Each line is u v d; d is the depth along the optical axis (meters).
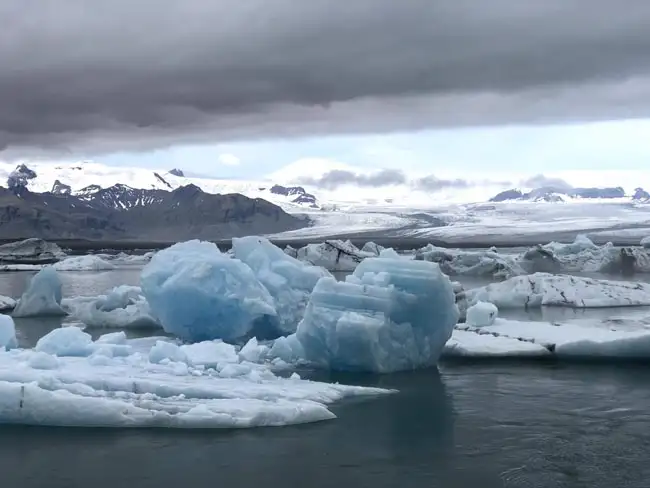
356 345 22.53
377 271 24.20
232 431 16.69
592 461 14.91
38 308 39.34
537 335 28.17
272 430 16.84
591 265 75.69
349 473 14.34
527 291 43.72
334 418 17.88
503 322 31.38
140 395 18.02
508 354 25.52
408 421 17.67
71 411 16.89
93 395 17.78
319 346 23.53
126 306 36.84
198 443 15.93
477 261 73.19
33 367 19.47
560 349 25.50
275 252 31.39
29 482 13.91
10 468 14.55
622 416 18.14
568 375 22.81
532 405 19.19
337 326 22.53
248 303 27.45
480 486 13.67
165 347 21.92
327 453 15.40
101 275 81.25
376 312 22.95
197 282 27.61
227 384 19.36
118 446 15.73
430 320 23.78
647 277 66.06
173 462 14.86
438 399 19.81
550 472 14.31
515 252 127.81
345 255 85.62
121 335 24.95
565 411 18.59
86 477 14.16
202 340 28.80
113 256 130.62
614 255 74.88
